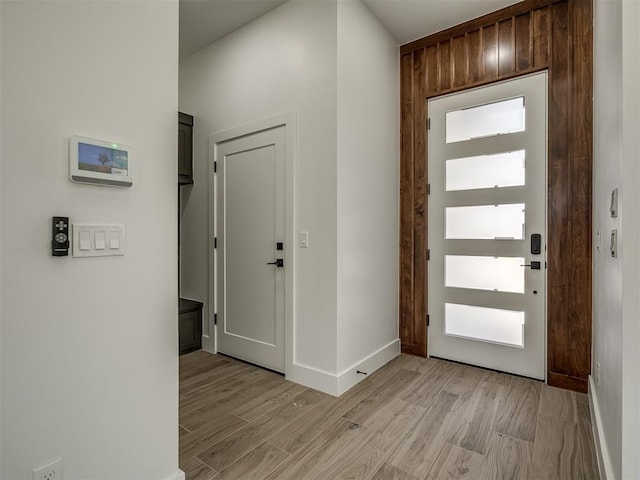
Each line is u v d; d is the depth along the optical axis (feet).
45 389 3.77
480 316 9.86
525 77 9.11
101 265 4.22
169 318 4.93
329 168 8.29
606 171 5.68
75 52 3.97
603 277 6.07
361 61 9.08
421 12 9.50
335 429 6.70
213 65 11.01
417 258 10.87
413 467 5.60
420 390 8.39
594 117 7.59
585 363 8.26
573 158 8.41
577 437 6.40
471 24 9.81
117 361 4.38
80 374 4.04
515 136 9.28
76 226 3.98
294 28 8.92
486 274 9.75
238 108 10.28
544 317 8.89
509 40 9.29
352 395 8.14
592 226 8.00
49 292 3.79
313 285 8.61
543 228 8.91
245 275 10.22
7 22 3.49
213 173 10.98
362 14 9.10
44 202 3.74
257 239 9.89
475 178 9.91
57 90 3.83
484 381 8.91
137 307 4.57
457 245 10.20
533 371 9.03
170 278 4.93
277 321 9.43
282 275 9.27
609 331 5.32
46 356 3.78
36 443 3.71
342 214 8.38
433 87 10.53
